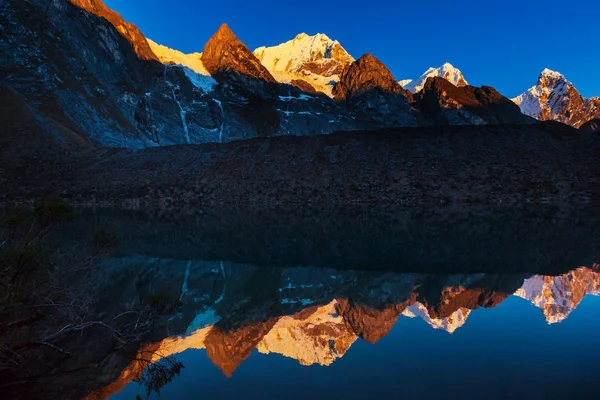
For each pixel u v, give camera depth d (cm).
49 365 721
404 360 720
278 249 2211
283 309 1115
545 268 1550
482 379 630
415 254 1961
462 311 1034
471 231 2695
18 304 673
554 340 801
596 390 586
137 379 675
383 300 1184
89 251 1112
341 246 2272
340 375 665
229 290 1347
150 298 960
